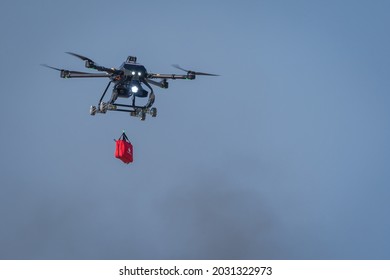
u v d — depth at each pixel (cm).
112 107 7462
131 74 7256
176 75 7312
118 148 7556
